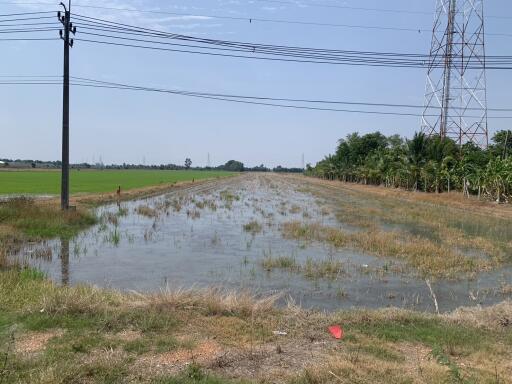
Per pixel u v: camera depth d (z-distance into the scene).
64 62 23.27
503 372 5.80
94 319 7.14
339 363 5.70
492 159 38.56
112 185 57.88
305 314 7.96
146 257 14.98
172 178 94.44
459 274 13.10
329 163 102.19
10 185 51.06
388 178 61.44
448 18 39.44
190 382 5.07
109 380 5.07
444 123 50.25
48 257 14.51
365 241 17.69
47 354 5.68
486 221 27.22
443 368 5.73
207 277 12.21
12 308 7.68
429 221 26.31
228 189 60.19
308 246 17.58
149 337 6.53
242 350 6.20
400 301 10.26
